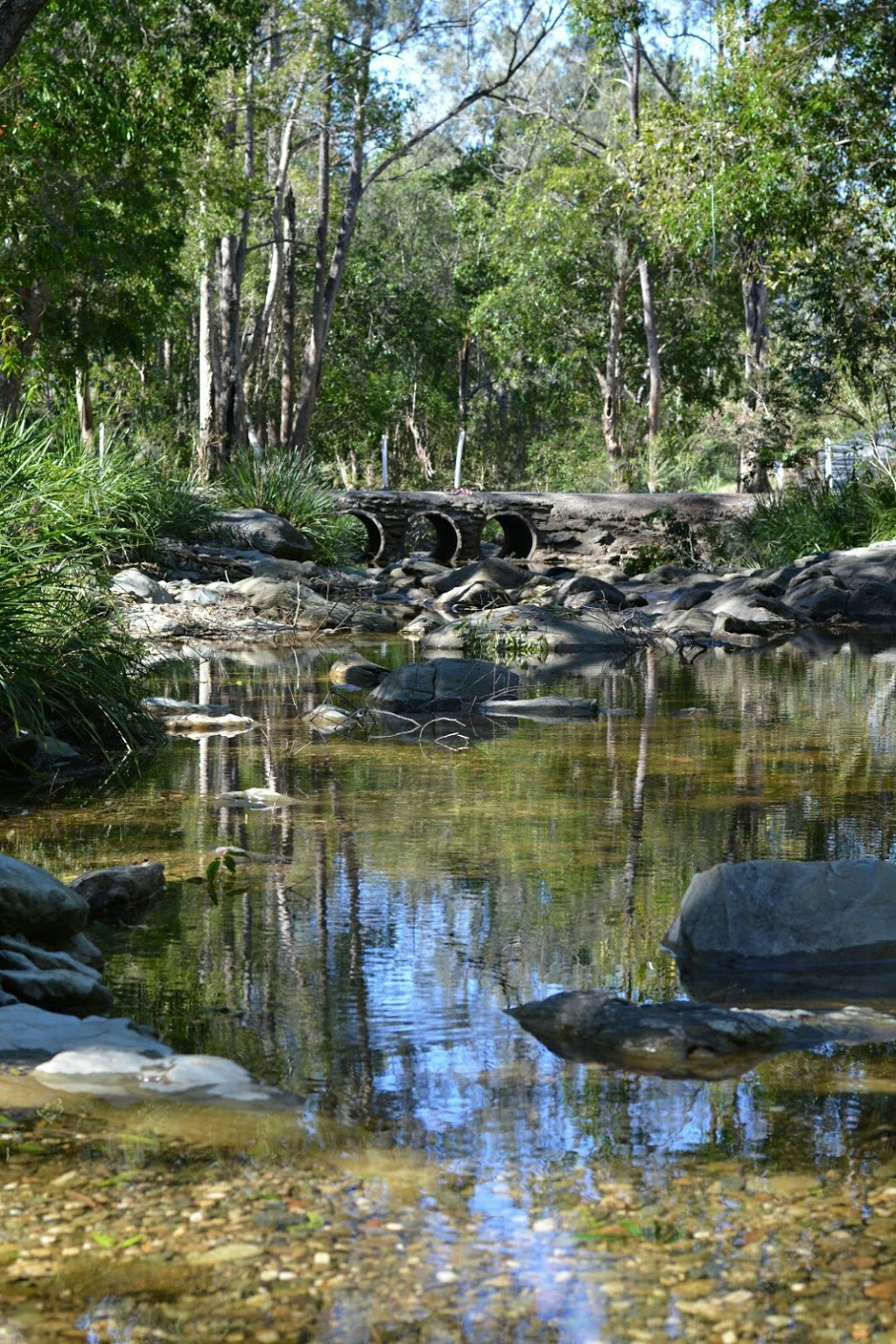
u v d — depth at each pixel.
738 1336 1.75
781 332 29.39
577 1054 2.83
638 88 33.62
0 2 8.76
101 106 17.86
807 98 19.92
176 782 5.97
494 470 53.88
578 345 41.19
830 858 4.50
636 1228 2.05
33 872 3.50
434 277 53.41
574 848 4.69
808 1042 2.92
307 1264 1.93
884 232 21.91
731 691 9.37
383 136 32.53
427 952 3.54
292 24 28.23
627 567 23.61
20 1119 2.42
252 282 43.09
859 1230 2.04
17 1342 1.72
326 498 22.16
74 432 16.12
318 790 5.77
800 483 27.36
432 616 15.15
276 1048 2.84
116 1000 3.17
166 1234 2.01
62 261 19.59
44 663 6.74
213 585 15.62
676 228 21.61
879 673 10.57
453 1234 2.02
